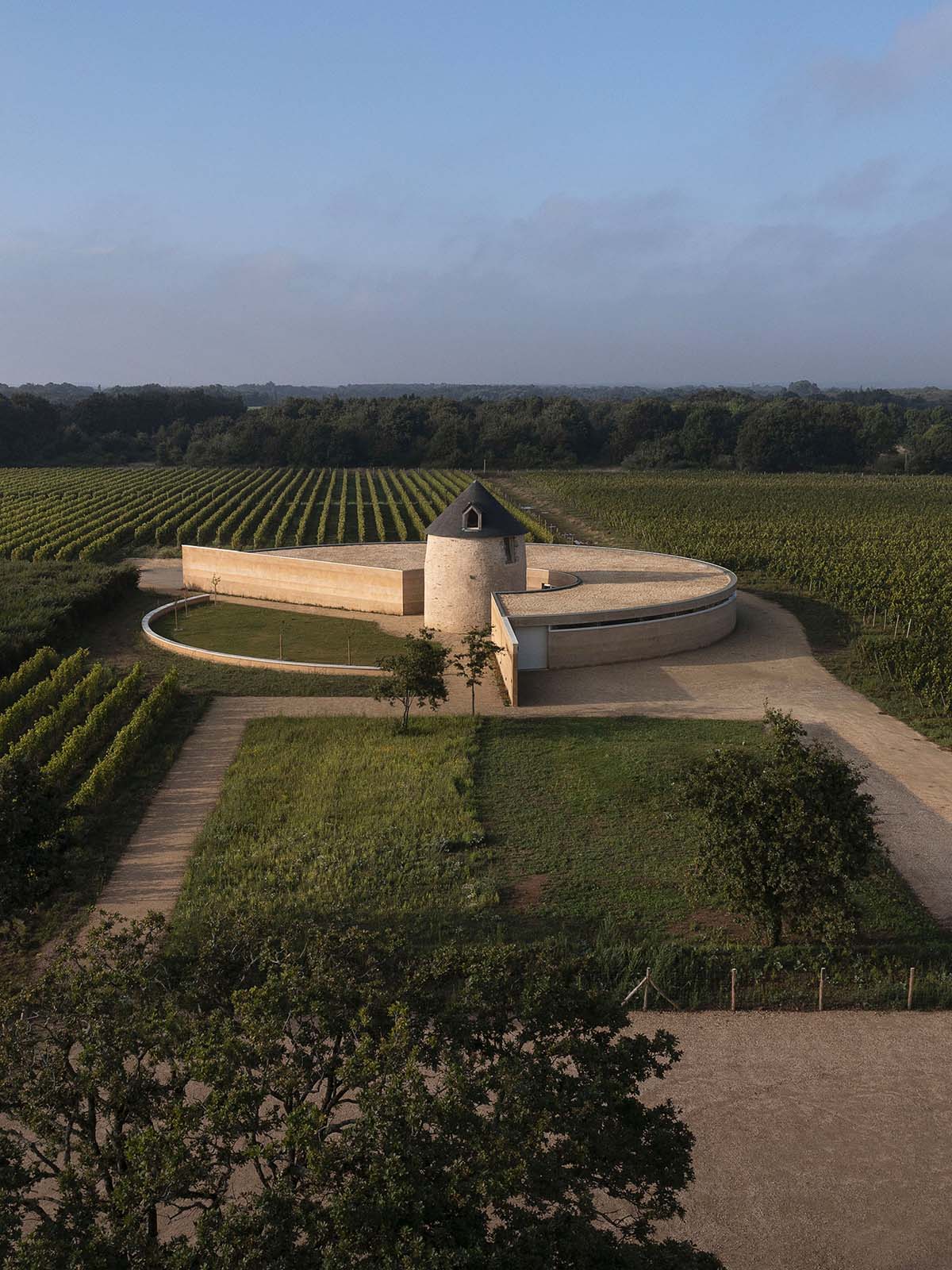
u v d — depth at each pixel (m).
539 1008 14.98
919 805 34.12
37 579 68.06
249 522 106.75
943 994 23.16
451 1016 15.23
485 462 186.38
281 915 25.61
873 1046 21.47
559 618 50.59
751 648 55.94
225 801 33.91
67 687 48.47
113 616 65.19
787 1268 15.66
